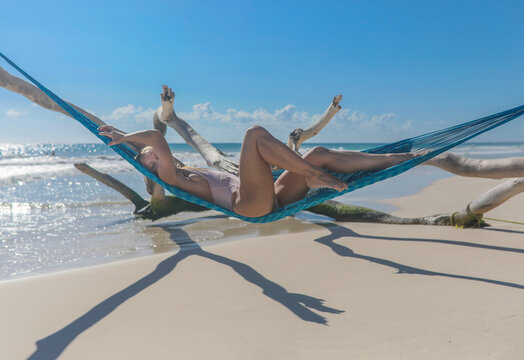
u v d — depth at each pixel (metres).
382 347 2.08
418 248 4.25
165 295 3.01
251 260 3.97
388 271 3.47
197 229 5.81
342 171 3.19
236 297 2.93
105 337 2.32
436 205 7.56
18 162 21.66
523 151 34.66
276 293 3.00
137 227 5.98
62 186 11.70
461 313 2.48
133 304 2.84
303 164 2.90
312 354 2.04
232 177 3.43
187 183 3.40
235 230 5.71
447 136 3.46
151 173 3.53
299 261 3.88
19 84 5.55
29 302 2.90
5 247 4.69
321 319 2.48
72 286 3.25
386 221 5.84
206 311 2.68
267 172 3.04
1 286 3.26
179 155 30.84
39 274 3.67
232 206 3.26
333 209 6.25
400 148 3.66
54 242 4.95
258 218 3.25
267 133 2.95
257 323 2.46
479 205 5.05
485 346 2.04
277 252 4.27
